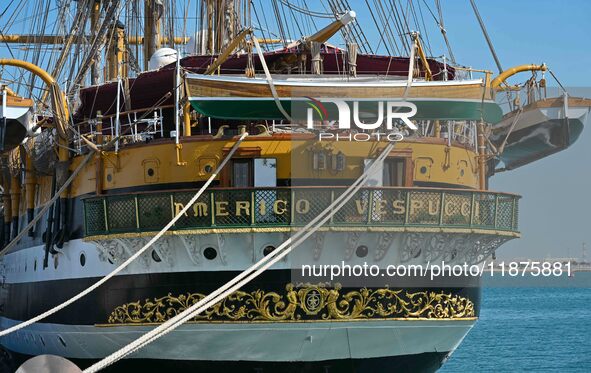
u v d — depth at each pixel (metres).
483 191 30.02
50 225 34.50
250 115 29.42
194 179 29.70
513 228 30.89
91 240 30.36
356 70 34.06
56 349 35.00
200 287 29.36
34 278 37.06
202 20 42.25
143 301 30.22
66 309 33.56
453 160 30.75
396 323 29.70
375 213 28.58
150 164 30.41
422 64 33.84
